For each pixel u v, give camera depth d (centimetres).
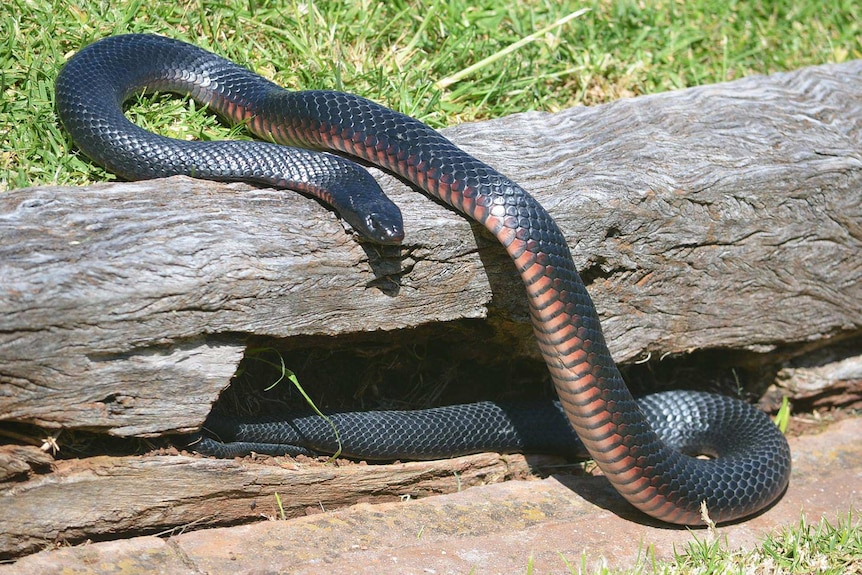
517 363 240
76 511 212
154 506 215
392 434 227
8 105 228
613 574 213
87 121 223
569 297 217
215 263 211
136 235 211
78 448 213
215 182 219
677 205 230
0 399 207
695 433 238
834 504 231
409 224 219
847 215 237
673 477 222
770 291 237
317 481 221
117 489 213
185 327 211
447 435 229
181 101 233
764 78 249
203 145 221
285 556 213
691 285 234
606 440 220
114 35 232
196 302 211
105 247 210
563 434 234
